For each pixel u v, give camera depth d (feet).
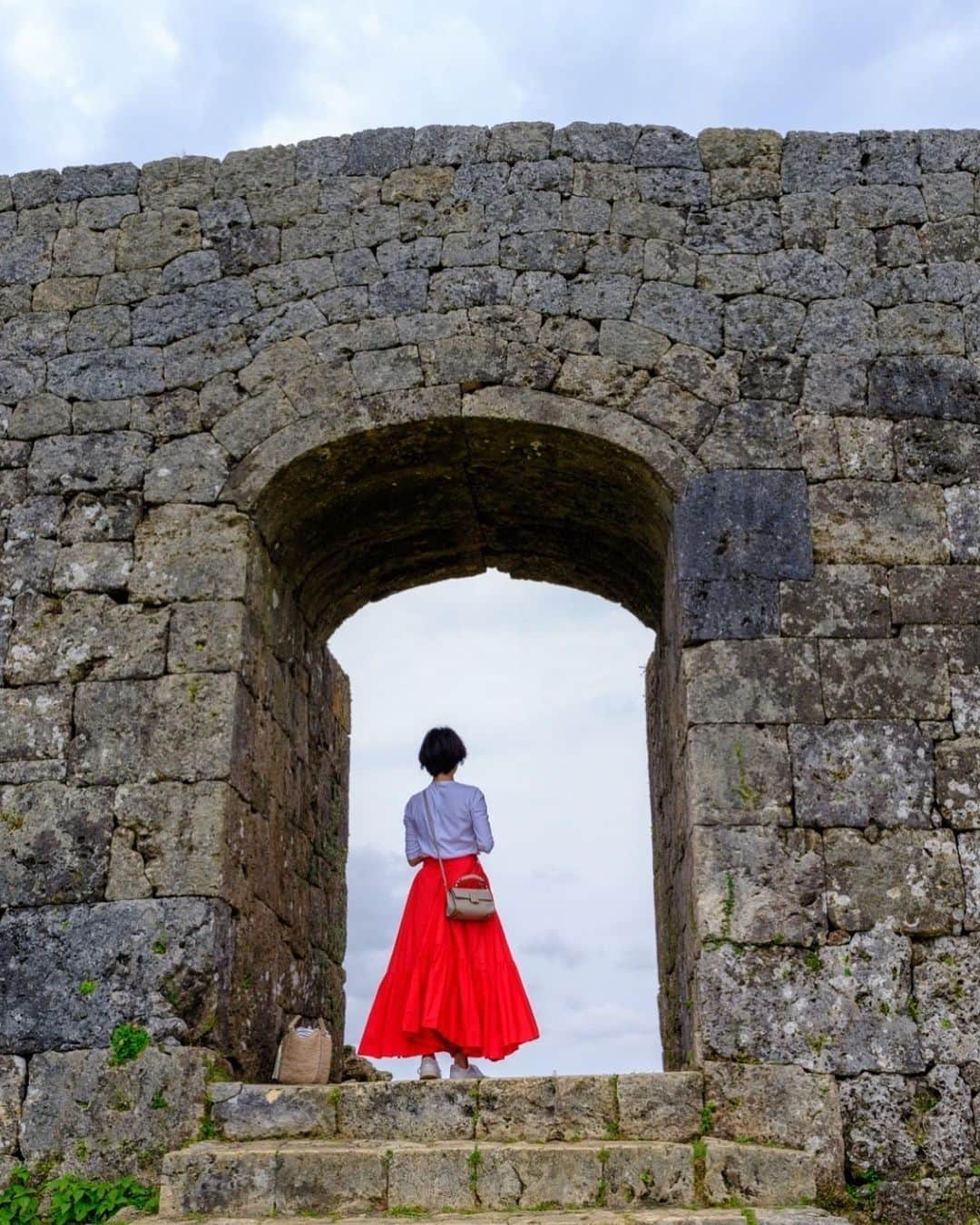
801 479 29.27
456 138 32.58
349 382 30.48
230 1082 25.81
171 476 30.07
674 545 29.71
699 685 27.66
